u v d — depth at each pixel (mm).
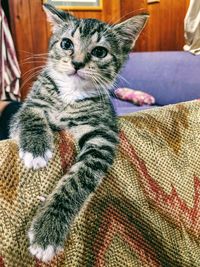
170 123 924
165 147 882
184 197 874
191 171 907
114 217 741
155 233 797
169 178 860
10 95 2879
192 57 2941
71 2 3014
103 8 3188
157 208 817
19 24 2971
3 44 2770
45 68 1147
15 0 2912
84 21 1159
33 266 608
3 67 2789
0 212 594
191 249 848
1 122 1393
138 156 830
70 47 1119
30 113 939
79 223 694
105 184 760
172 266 805
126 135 842
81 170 754
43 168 684
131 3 3273
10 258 582
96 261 681
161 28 3389
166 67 3051
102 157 799
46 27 3047
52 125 945
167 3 3336
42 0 2975
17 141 728
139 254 751
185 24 2955
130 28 1213
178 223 845
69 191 712
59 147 733
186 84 2932
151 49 3484
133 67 3256
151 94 3152
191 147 929
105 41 1140
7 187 619
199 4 2797
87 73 1069
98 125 931
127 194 776
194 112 988
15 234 599
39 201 654
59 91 1023
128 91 2959
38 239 630
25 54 3016
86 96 1046
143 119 898
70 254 654
